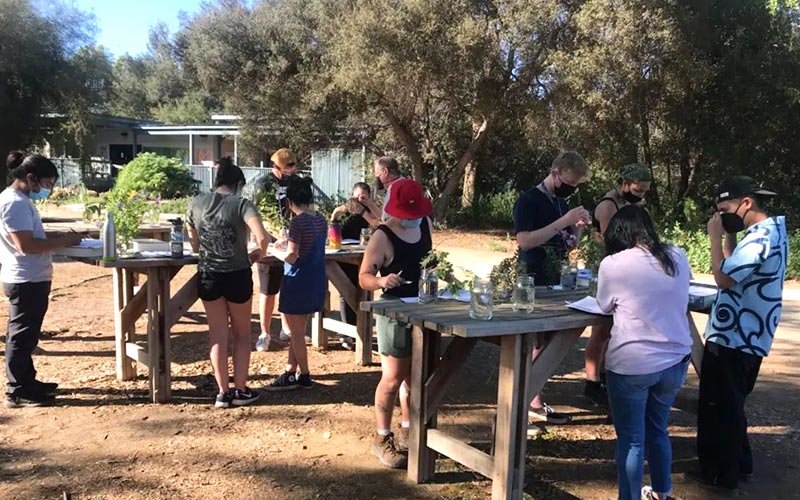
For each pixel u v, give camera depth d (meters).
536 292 4.12
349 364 5.93
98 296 8.48
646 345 3.12
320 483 3.72
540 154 21.97
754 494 3.76
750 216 3.61
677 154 17.34
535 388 3.40
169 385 4.88
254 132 21.75
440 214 19.53
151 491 3.56
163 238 6.91
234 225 4.53
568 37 15.55
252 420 4.58
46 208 17.45
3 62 23.20
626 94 14.92
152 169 23.69
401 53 15.27
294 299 5.04
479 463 3.48
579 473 3.95
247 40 19.95
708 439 3.79
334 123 20.34
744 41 15.91
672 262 3.16
